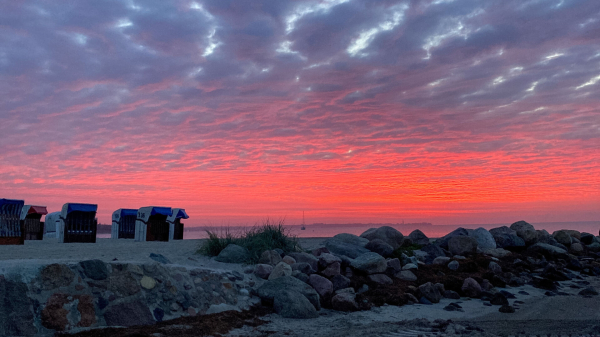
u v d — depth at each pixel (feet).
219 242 36.32
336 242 40.40
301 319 24.97
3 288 17.99
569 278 39.22
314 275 30.63
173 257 33.55
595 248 53.01
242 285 28.43
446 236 47.65
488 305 29.55
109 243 53.93
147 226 66.54
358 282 32.35
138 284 22.39
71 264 20.89
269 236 37.63
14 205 52.85
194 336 19.92
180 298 23.50
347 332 21.49
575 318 25.32
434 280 34.50
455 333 21.13
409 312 27.07
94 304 19.98
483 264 39.96
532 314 26.55
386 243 40.42
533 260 43.91
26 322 17.51
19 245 48.80
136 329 19.60
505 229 50.78
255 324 23.21
